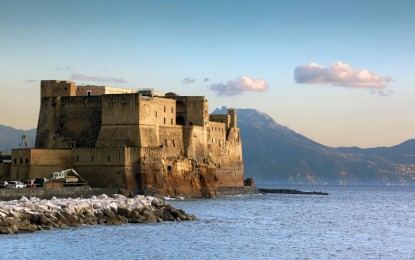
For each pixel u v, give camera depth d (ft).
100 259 386.52
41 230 474.49
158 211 564.71
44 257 385.09
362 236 513.04
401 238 502.79
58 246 417.08
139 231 490.49
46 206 509.35
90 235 462.19
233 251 424.05
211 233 498.69
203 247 434.71
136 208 558.56
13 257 381.60
